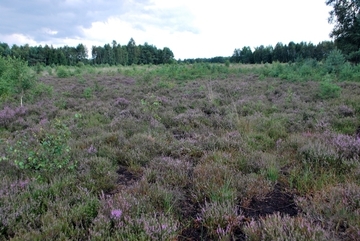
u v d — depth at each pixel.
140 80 22.19
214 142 5.78
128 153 5.30
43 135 6.66
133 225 2.83
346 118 7.66
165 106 11.29
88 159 4.98
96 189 3.92
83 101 12.67
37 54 63.84
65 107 11.66
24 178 4.23
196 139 6.27
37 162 4.54
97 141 6.18
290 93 11.98
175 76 24.78
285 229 2.76
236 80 21.70
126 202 3.25
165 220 2.91
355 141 5.06
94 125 8.20
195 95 13.65
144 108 9.84
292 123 7.67
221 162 4.70
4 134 7.53
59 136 4.98
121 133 6.75
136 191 3.72
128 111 9.63
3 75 13.17
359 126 7.22
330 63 22.69
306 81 18.64
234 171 4.34
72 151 5.29
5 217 3.00
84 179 4.17
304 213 3.30
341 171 4.32
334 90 11.70
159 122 8.29
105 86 18.88
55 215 3.11
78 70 34.09
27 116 9.75
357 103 9.63
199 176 4.14
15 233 2.73
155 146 5.79
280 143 5.93
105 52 75.94
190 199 3.75
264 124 7.58
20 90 13.52
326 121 7.47
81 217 3.06
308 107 9.74
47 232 2.69
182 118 8.52
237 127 7.37
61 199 3.47
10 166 4.63
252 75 25.23
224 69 29.56
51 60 64.81
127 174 4.71
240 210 3.22
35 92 13.75
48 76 31.27
